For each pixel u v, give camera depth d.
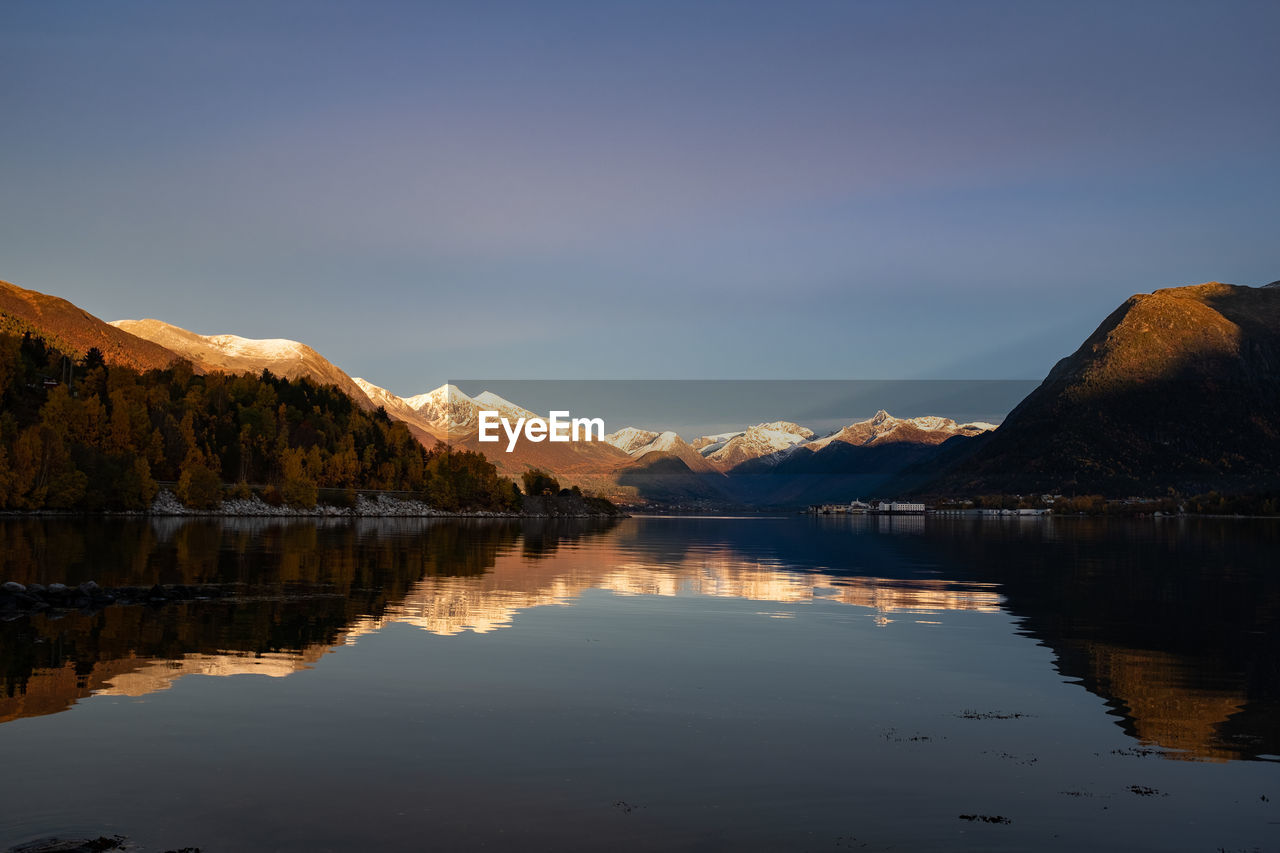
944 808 15.33
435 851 13.09
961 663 27.36
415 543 89.38
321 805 14.74
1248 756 18.31
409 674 24.23
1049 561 74.75
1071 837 14.26
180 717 19.59
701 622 35.00
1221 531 167.12
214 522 137.62
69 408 174.25
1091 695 23.36
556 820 14.37
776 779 16.53
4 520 116.56
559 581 50.66
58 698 21.08
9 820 13.91
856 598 44.50
